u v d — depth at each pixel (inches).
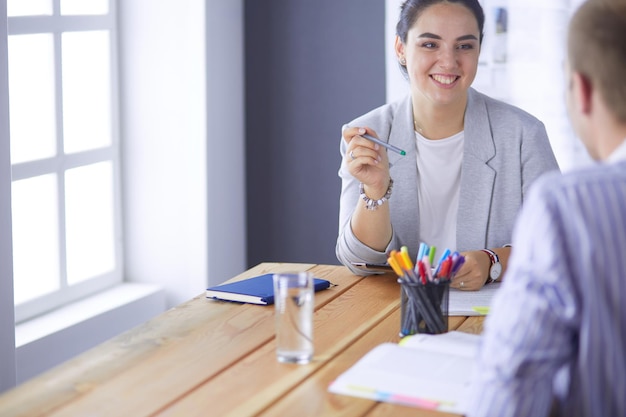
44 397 58.9
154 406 57.0
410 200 95.1
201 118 149.5
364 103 155.7
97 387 60.6
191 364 65.1
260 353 67.5
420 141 95.6
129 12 149.9
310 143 160.2
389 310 79.4
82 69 144.6
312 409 56.0
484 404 43.7
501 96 146.9
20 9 129.3
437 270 72.1
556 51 143.4
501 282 88.0
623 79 43.9
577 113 46.8
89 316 134.0
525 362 42.5
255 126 162.4
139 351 68.3
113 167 151.4
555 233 42.9
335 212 160.9
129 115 152.4
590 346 42.3
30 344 121.8
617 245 42.3
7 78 105.9
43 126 134.8
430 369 61.1
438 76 90.7
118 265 154.2
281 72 159.5
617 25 44.2
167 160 151.9
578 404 43.9
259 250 165.8
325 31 156.1
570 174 44.3
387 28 151.7
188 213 152.1
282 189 163.0
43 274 137.1
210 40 149.4
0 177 105.8
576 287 42.7
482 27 93.0
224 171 156.3
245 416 55.1
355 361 65.3
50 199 136.5
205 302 83.0
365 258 90.9
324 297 84.2
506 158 94.7
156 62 150.0
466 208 94.4
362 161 86.6
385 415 54.7
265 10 158.6
